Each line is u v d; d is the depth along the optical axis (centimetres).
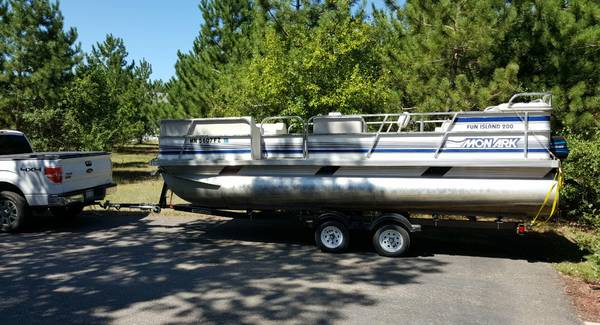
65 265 645
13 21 1484
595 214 840
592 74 973
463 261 659
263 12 1400
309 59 1182
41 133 1582
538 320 451
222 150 732
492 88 954
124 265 643
